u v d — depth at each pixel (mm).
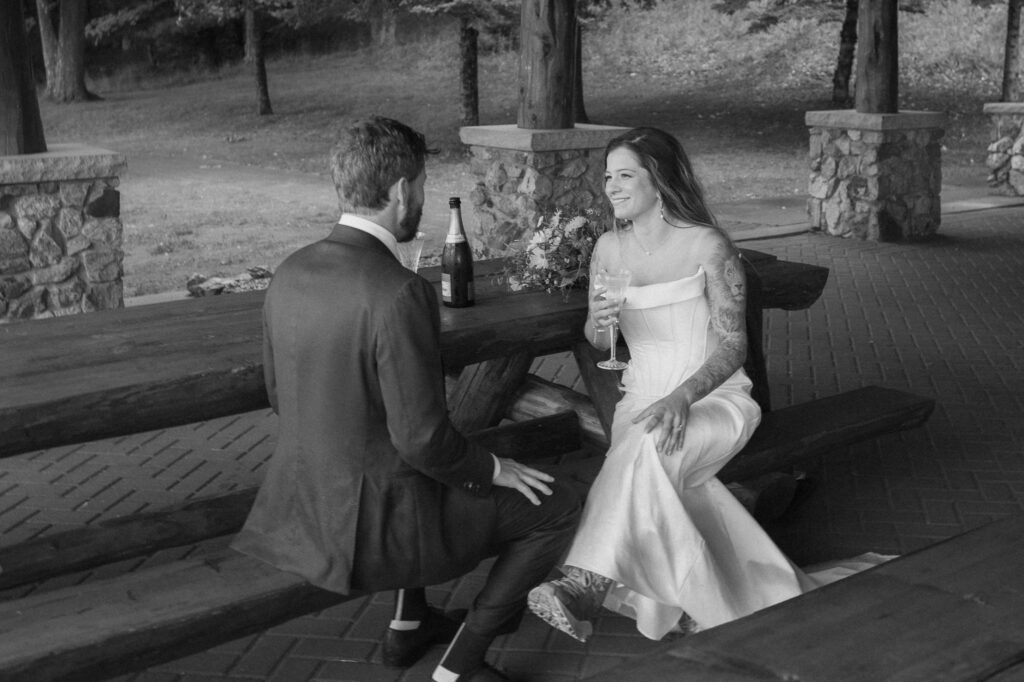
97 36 31422
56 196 7098
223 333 3500
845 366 6523
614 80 27000
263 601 2525
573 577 3014
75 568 3379
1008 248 10391
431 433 2500
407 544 2600
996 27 24844
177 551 4121
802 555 4008
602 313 3424
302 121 24656
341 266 2531
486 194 8797
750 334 4129
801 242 10914
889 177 10805
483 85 27312
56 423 2826
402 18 31141
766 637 1742
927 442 5188
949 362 6574
